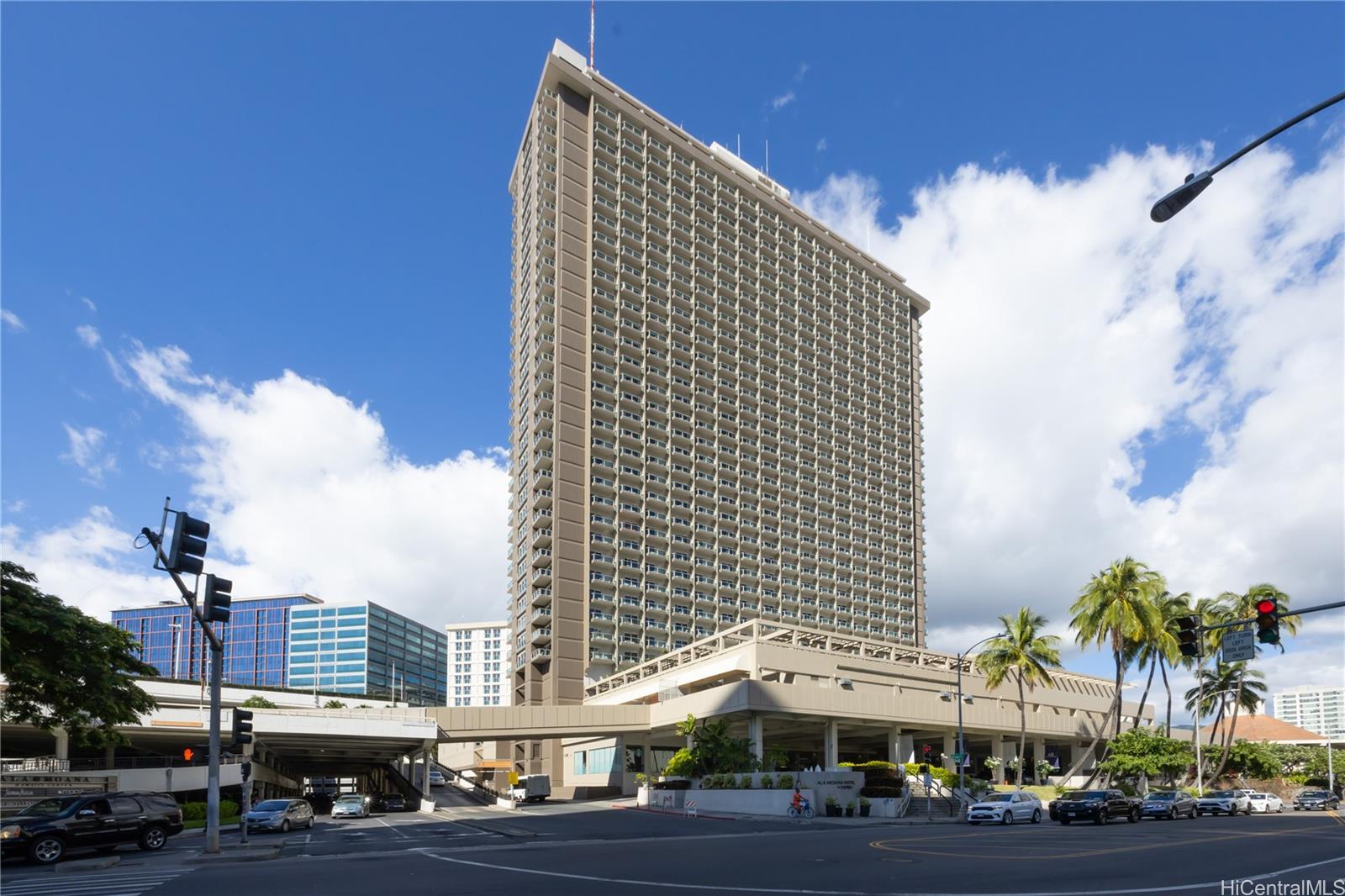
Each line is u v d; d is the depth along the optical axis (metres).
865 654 85.25
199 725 63.72
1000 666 68.50
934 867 19.84
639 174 127.88
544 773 98.56
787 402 140.25
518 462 123.12
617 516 111.44
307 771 115.50
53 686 37.16
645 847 27.36
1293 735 119.69
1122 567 67.19
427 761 70.44
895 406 160.75
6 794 41.72
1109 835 31.42
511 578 123.94
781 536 130.62
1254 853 22.89
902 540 153.38
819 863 20.97
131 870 22.94
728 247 138.12
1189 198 11.95
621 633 107.69
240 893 16.72
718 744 62.22
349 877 19.48
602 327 118.44
